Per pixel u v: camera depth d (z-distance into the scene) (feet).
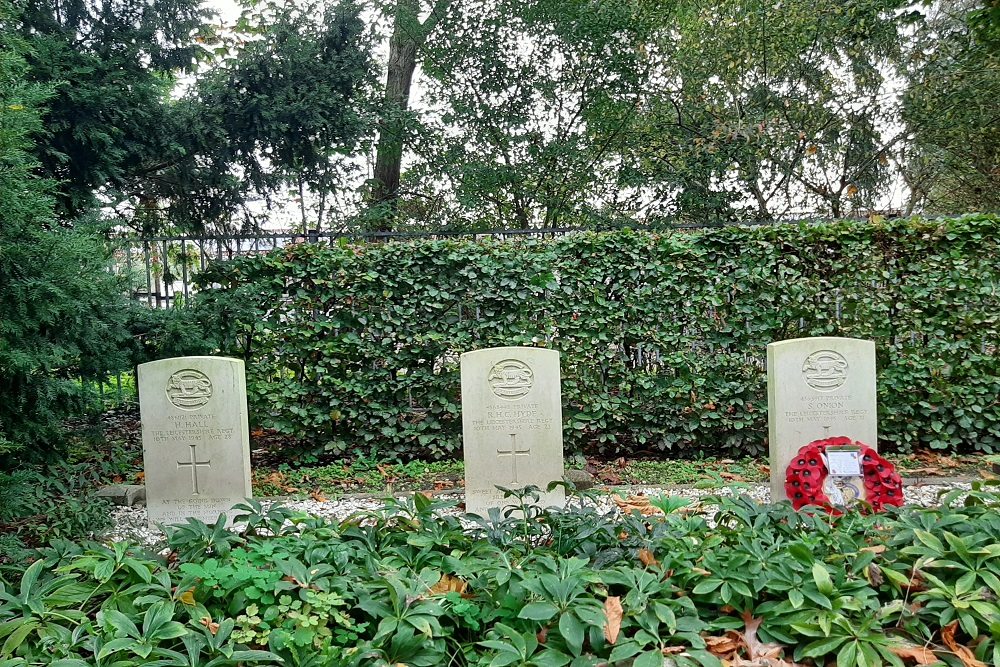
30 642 9.03
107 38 27.43
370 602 9.55
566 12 42.86
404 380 24.80
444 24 44.32
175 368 17.87
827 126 46.93
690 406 24.59
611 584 10.56
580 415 24.56
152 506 18.01
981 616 9.20
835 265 24.32
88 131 25.57
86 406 20.13
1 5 18.24
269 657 8.54
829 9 43.91
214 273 24.58
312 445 25.07
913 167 48.67
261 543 11.27
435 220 47.75
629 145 46.70
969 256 24.11
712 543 11.43
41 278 15.51
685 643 9.46
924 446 25.14
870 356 18.19
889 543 11.03
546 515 12.59
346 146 34.01
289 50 31.30
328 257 24.45
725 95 47.24
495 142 45.03
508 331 24.67
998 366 24.18
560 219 46.42
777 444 18.16
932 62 45.47
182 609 9.57
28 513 16.96
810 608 9.64
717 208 46.19
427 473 22.98
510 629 9.16
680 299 24.66
